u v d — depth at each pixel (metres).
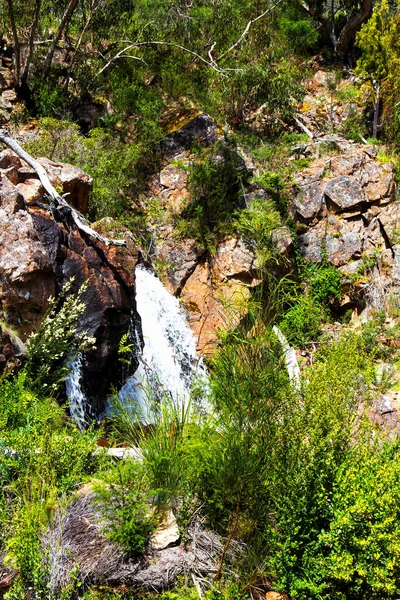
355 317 11.80
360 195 12.52
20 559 3.82
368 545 3.93
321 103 16.08
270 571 4.14
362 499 4.02
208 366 8.78
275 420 4.31
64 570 3.88
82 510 4.26
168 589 3.97
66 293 7.44
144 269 10.18
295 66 16.70
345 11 19.55
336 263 12.12
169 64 15.22
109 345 7.76
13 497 4.47
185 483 4.50
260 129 15.07
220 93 15.16
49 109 13.13
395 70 15.08
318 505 4.12
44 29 15.21
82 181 9.23
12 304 6.58
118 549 4.04
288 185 12.62
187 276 11.27
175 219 11.77
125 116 13.70
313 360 7.10
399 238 12.17
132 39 15.13
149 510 4.36
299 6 18.72
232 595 3.94
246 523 4.31
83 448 4.83
